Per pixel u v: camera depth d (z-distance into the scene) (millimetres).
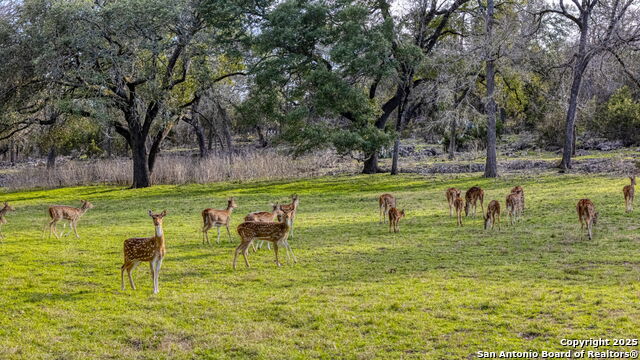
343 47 36906
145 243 12148
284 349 9156
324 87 37125
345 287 12234
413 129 61812
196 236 19500
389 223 19875
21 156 82625
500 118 64125
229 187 38000
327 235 18891
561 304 10352
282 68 39781
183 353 9195
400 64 41094
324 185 36906
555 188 27969
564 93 39750
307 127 38156
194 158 56094
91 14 35875
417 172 42125
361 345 9156
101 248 17500
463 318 9969
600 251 14383
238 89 52281
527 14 39375
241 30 41781
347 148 38906
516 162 41812
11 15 37625
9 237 20047
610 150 47188
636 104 48938
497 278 12414
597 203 22062
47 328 10266
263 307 11094
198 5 40781
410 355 8633
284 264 14695
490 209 18156
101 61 38844
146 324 10375
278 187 36781
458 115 38156
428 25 42562
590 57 36562
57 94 38438
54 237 19828
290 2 39062
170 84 41219
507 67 37875
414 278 12695
